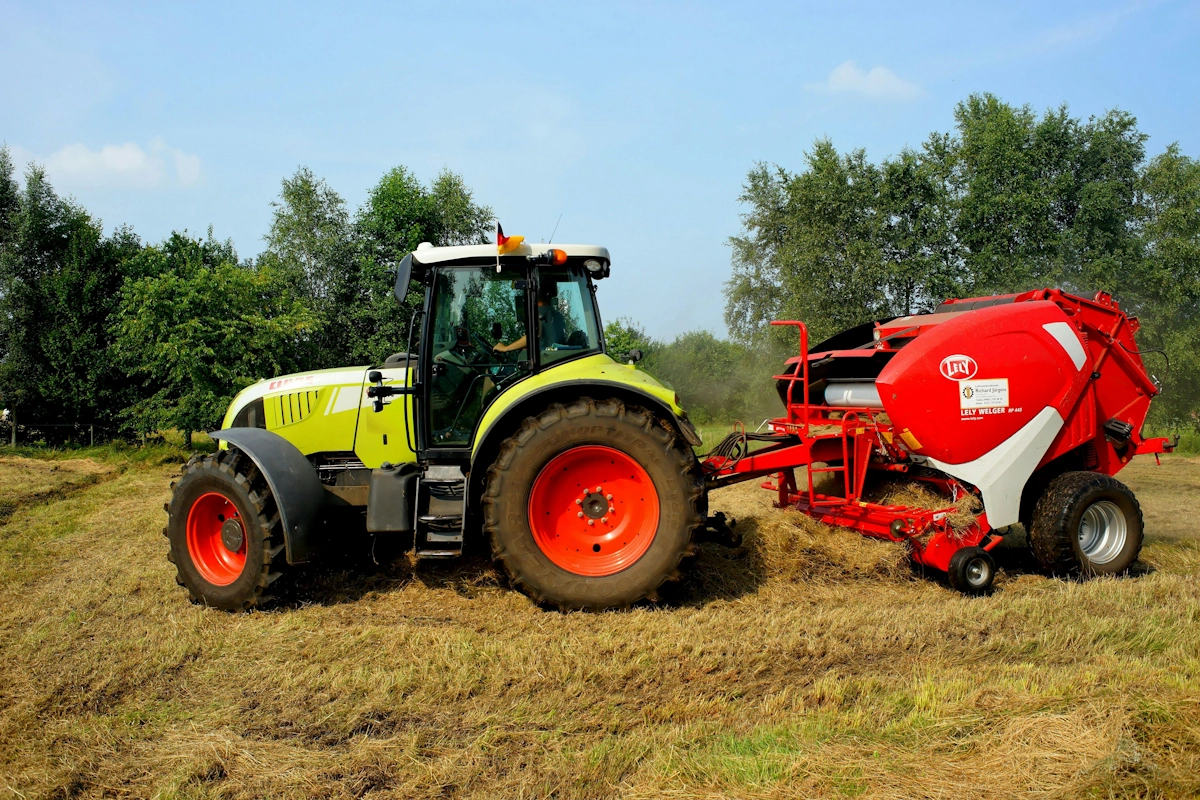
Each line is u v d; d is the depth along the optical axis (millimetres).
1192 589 4871
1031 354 5270
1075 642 4047
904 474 5832
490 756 2949
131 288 15125
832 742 2904
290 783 2781
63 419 18594
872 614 4492
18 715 3377
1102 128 18141
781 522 5785
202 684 3717
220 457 4957
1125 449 5754
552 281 5293
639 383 4805
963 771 2648
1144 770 2557
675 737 3037
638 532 4684
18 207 21219
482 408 5141
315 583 5234
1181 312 17297
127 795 2758
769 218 28875
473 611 4695
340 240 22000
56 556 6531
